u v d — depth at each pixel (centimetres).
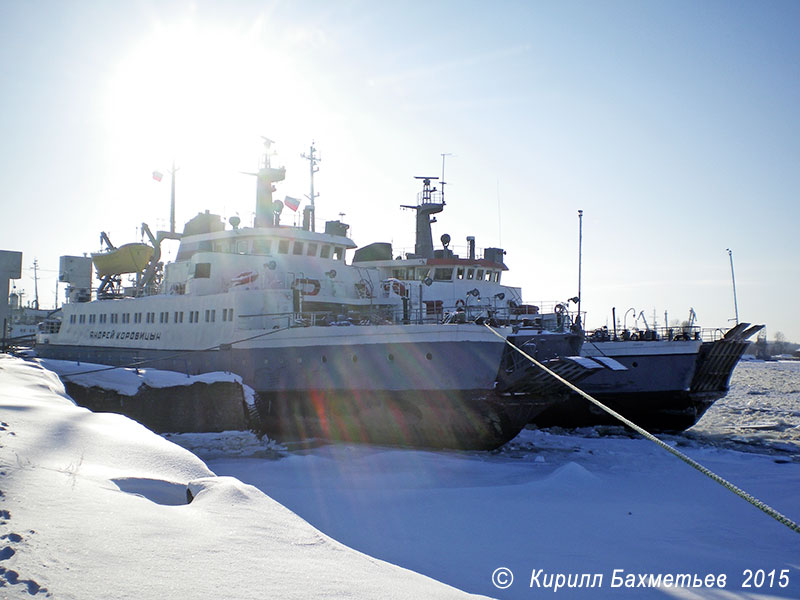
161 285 3412
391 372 2192
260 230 2914
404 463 1975
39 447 664
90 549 392
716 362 2889
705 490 1619
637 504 1452
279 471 1855
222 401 2314
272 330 2420
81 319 3566
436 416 2194
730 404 4672
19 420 798
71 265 4231
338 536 1185
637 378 2777
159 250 3747
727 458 2227
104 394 2291
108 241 3841
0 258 2914
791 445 2584
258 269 2858
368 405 2242
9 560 346
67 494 500
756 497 1559
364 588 439
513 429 2262
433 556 1065
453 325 2134
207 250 3153
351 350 2253
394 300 2908
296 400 2359
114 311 3284
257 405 2348
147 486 623
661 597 909
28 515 429
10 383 1223
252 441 2230
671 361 2798
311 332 2327
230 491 625
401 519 1302
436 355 2144
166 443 848
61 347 3709
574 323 2847
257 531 519
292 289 2495
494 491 1555
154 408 2289
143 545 423
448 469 1909
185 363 2639
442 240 3428
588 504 1443
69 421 853
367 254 3650
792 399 5125
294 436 2389
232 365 2522
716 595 920
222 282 2808
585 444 2552
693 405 2844
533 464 2050
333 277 2912
